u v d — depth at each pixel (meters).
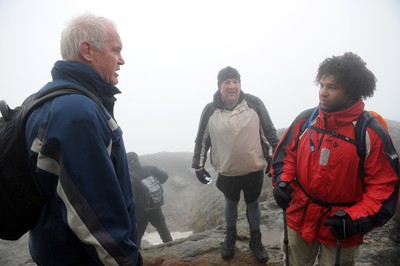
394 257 2.98
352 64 1.78
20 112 1.35
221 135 2.86
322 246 2.12
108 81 1.61
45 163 1.23
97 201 1.24
